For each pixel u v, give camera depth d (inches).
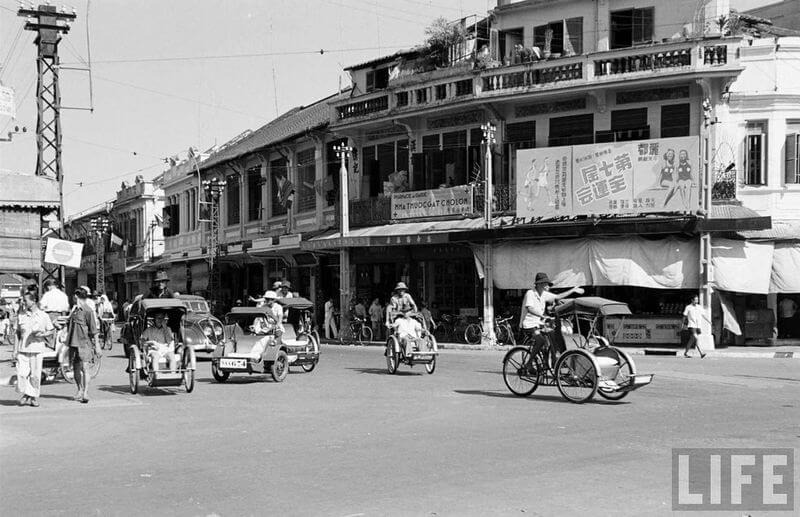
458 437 418.9
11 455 396.2
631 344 1092.5
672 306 1098.7
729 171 1076.5
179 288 2191.2
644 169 1063.6
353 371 827.4
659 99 1104.2
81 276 3233.3
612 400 573.0
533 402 563.5
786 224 1077.1
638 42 1143.0
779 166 1084.5
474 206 1230.9
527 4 1216.8
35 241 1063.0
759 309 1088.8
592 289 1146.7
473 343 1194.6
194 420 500.4
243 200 1883.6
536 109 1197.7
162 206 2536.9
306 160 1617.9
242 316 738.8
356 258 1379.2
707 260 1035.9
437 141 1316.4
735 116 1092.5
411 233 1242.6
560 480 316.2
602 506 277.0
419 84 1293.1
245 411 537.3
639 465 344.2
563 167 1115.9
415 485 309.9
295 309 877.2
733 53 1040.8
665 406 536.7
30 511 282.2
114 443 423.2
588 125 1157.1
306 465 352.2
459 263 1300.4
